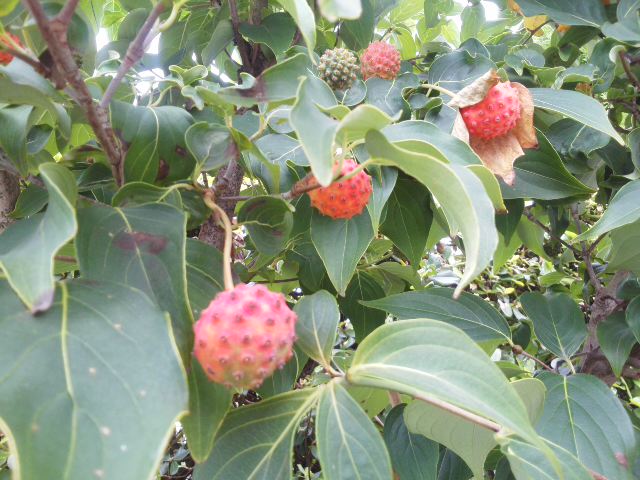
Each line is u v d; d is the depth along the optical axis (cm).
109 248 11
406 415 15
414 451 17
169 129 14
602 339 20
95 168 16
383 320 22
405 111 19
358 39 24
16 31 12
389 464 11
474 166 12
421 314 20
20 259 9
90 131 20
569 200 22
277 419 12
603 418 17
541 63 23
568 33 26
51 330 8
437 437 16
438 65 21
